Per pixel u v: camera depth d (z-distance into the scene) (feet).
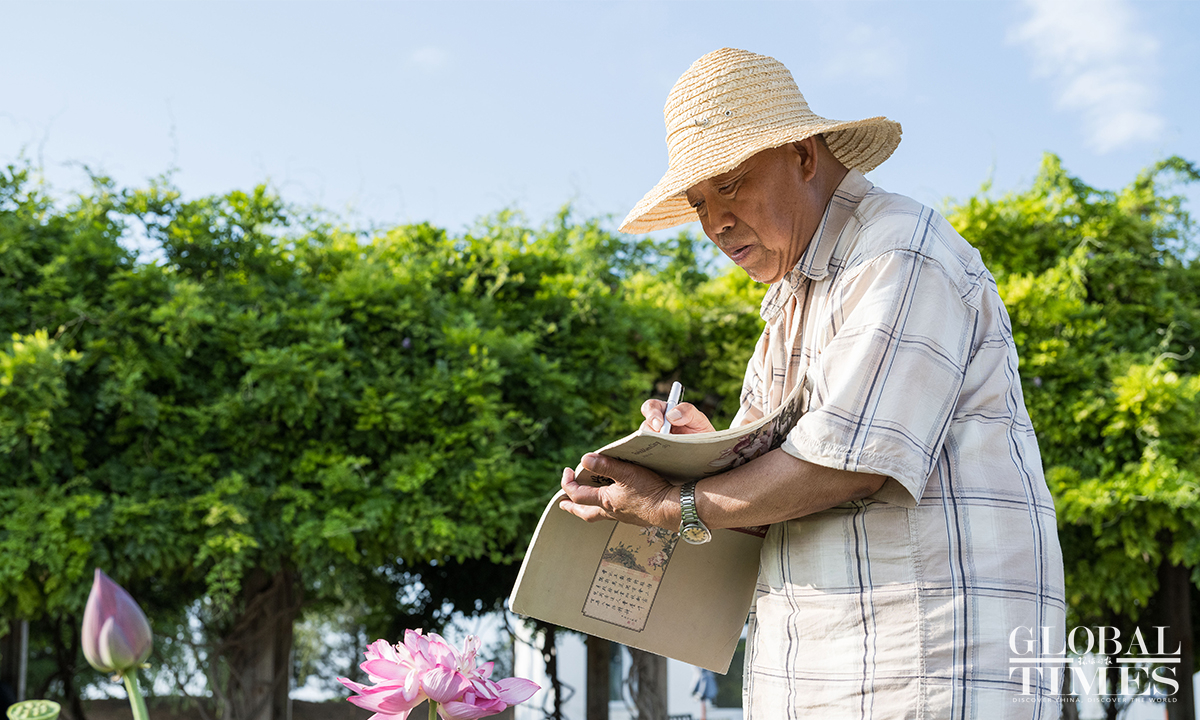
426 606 21.95
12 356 12.86
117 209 15.35
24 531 12.60
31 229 14.49
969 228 19.34
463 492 14.48
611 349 17.46
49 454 13.42
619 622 4.48
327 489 14.51
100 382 13.99
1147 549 16.28
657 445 3.58
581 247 18.97
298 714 25.35
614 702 29.50
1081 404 17.20
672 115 4.23
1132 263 19.27
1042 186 19.69
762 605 4.04
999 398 3.76
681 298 18.94
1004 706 3.38
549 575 4.38
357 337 15.58
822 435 3.41
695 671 34.01
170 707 22.48
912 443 3.37
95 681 25.22
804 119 4.00
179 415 14.53
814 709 3.68
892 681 3.48
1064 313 18.02
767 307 4.36
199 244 15.33
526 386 16.26
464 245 17.76
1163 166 19.77
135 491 13.75
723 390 17.79
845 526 3.68
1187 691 19.75
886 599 3.54
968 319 3.66
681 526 3.73
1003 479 3.61
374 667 2.97
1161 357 17.37
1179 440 16.78
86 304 13.79
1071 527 17.65
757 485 3.53
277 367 14.26
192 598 19.74
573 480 4.04
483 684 2.97
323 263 16.63
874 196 3.95
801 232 4.00
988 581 3.47
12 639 18.75
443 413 15.06
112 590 2.39
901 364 3.45
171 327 13.88
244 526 13.85
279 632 17.33
